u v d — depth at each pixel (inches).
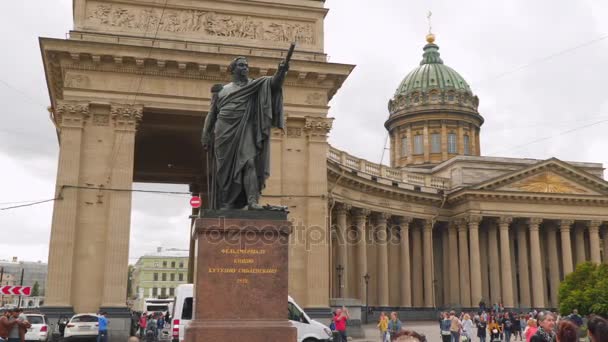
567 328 320.5
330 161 2106.3
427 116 3526.1
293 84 1585.9
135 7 1533.0
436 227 2898.6
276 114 525.3
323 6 1633.9
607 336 279.4
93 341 1315.2
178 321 1001.5
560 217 2792.8
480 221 2716.5
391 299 2625.5
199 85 1517.0
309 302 1499.8
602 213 2851.9
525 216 2748.5
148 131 1713.8
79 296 1386.6
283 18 1609.3
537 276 2706.7
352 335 1573.6
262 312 455.5
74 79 1456.7
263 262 463.8
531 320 739.4
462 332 1279.5
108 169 1450.5
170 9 1547.7
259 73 1531.7
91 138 1457.9
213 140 532.4
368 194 2474.2
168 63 1489.9
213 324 444.5
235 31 1576.0
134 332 1660.9
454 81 3624.5
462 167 2854.3
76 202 1412.4
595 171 3046.3
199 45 1523.1
